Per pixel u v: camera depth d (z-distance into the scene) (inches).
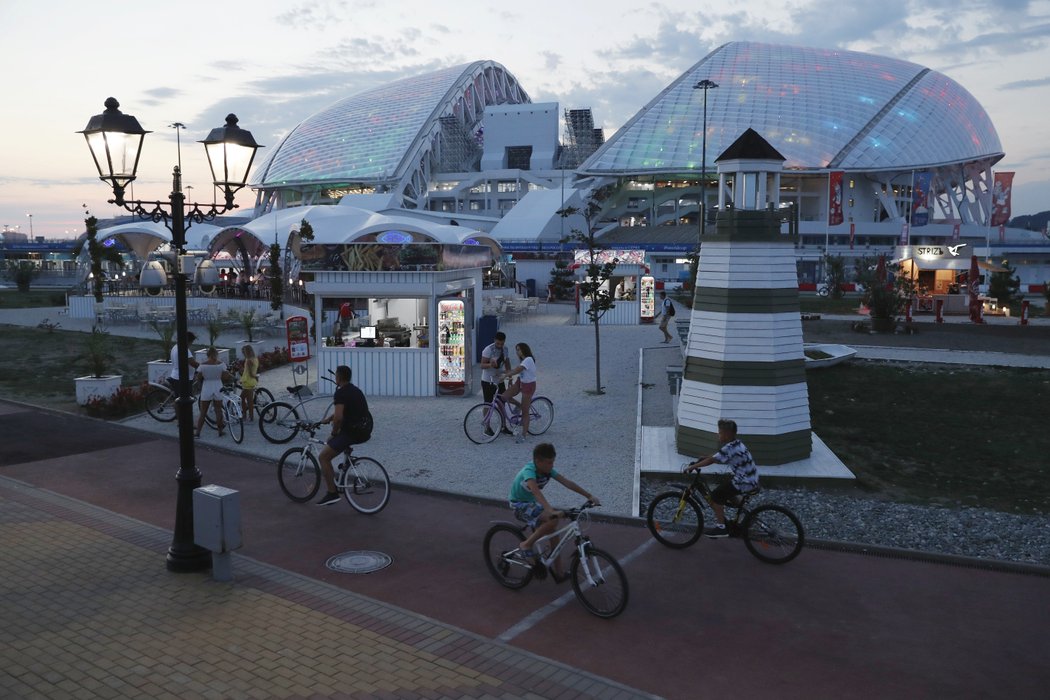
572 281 2236.7
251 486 438.3
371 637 250.7
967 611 285.6
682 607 284.4
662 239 3577.8
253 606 272.7
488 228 3917.3
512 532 300.7
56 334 1255.5
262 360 881.5
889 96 4227.4
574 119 5123.0
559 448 538.9
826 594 299.6
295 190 5556.1
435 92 5649.6
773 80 4345.5
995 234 4109.3
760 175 482.0
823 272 2965.1
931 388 841.5
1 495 405.4
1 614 261.9
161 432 567.2
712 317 496.7
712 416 494.6
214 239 1819.6
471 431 550.6
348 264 713.0
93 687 214.2
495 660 237.3
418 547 343.6
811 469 489.4
